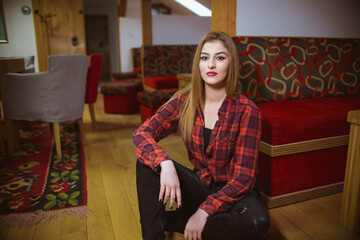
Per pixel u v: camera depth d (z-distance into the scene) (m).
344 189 1.53
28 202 1.85
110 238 1.49
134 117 4.41
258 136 1.10
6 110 2.64
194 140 1.19
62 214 1.71
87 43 10.86
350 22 2.79
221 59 1.10
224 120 1.13
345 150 1.87
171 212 1.25
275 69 2.28
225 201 1.04
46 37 5.14
